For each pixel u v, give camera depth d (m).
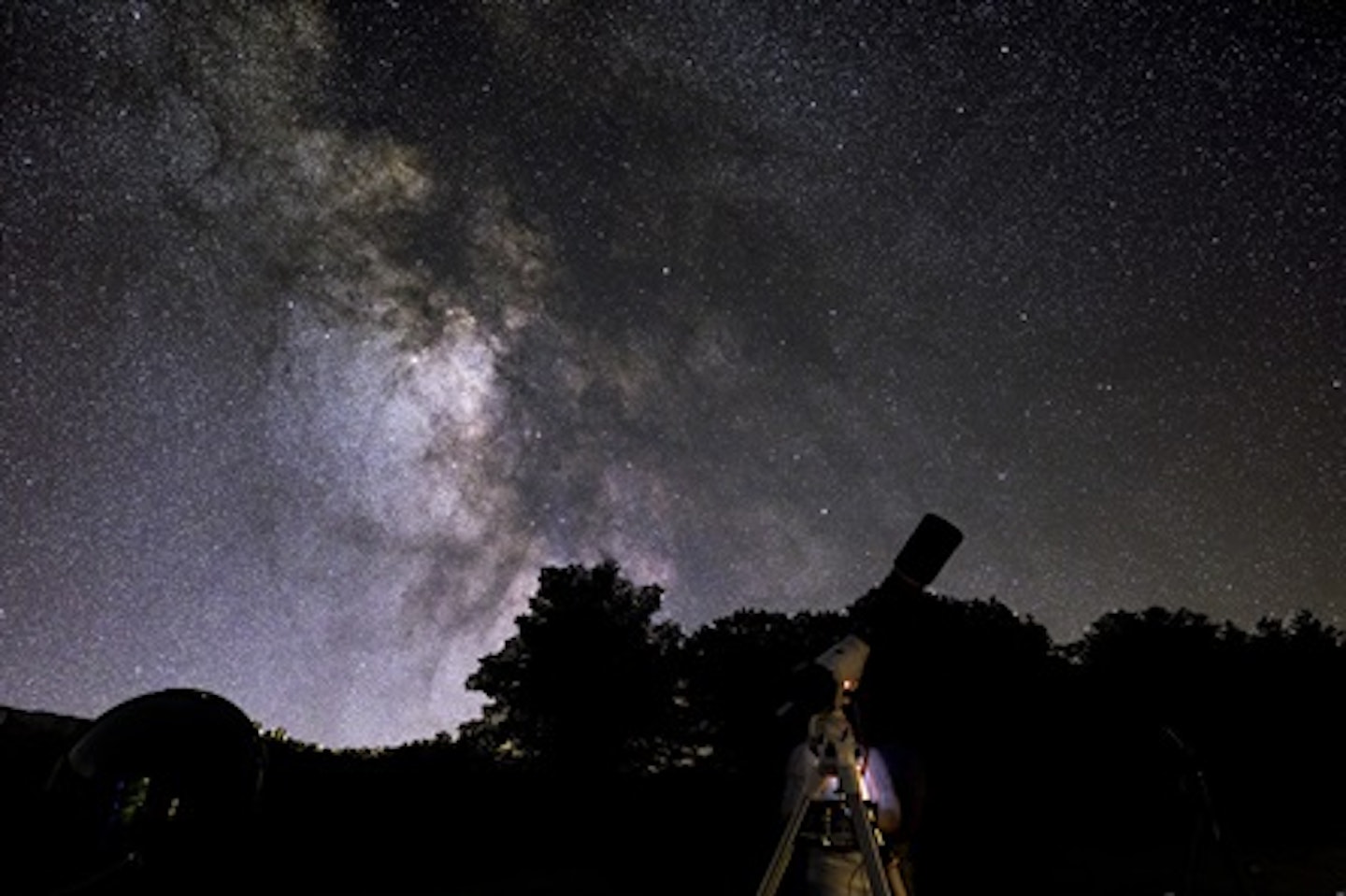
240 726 2.27
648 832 12.30
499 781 13.99
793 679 2.44
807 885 2.29
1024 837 10.41
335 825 11.27
